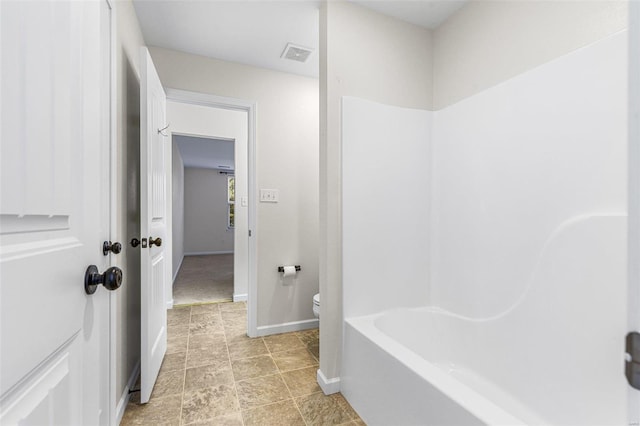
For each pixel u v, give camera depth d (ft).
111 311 4.18
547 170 4.46
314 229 8.98
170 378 5.99
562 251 4.21
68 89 2.23
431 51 6.86
